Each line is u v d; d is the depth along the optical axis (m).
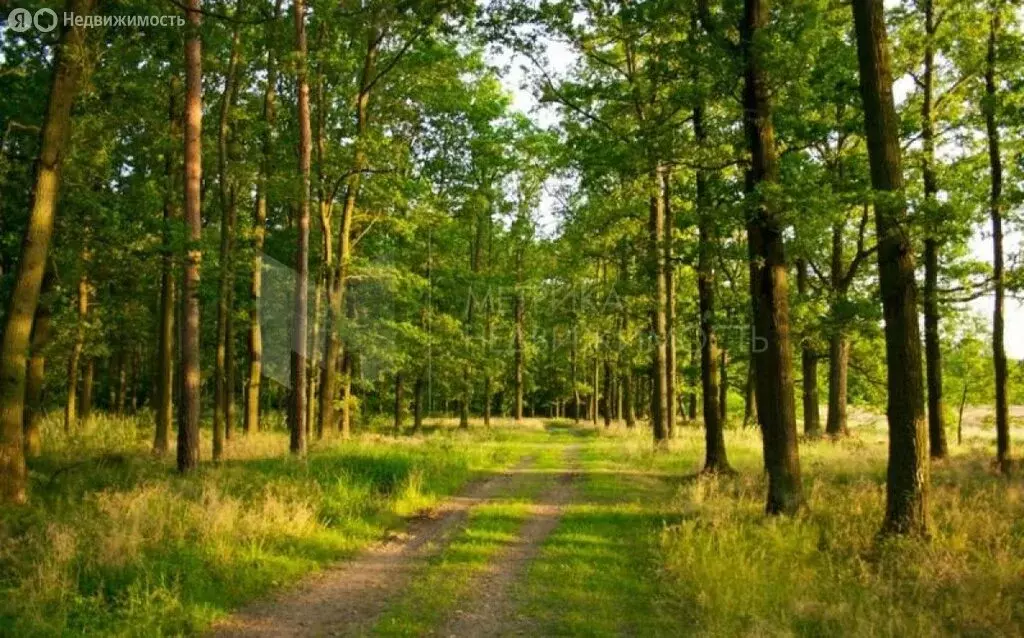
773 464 11.52
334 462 16.48
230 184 21.38
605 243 20.86
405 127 27.47
